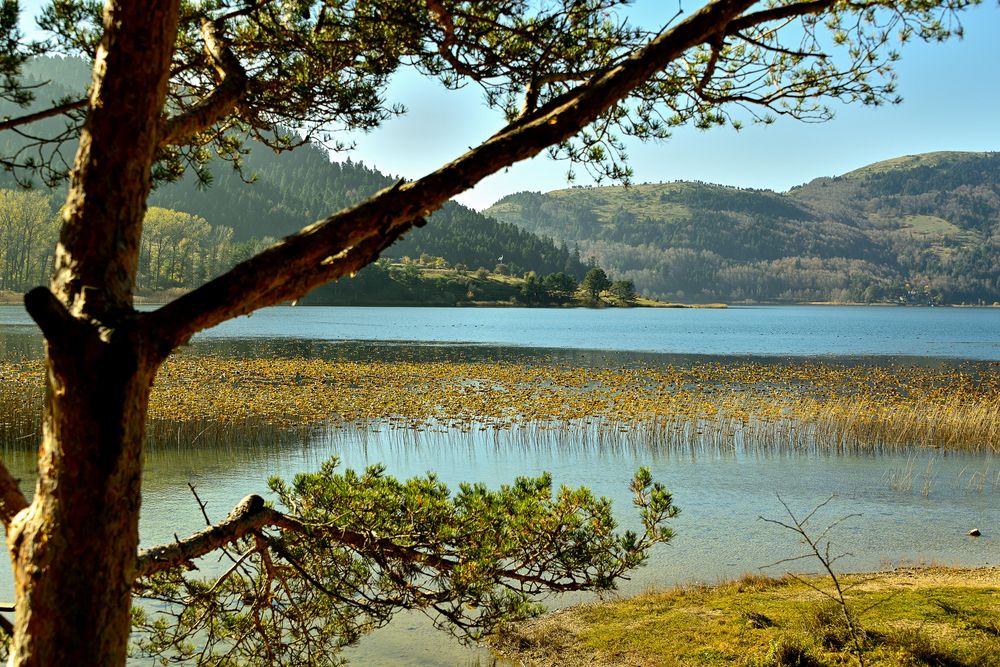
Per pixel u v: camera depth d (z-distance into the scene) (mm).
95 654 1861
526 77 3914
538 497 4234
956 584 10875
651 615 9961
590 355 52656
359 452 20031
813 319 152125
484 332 78625
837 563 12242
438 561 3848
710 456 20172
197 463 18188
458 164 2219
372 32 4207
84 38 4395
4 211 112438
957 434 21281
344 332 74125
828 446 21219
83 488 1840
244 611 5000
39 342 48281
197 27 4375
